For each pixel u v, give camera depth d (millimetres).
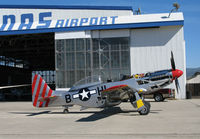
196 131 6977
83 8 24391
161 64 21422
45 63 46844
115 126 8156
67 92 12406
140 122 8867
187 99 21328
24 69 45344
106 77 22062
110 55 22125
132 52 21875
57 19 24828
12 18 25547
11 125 9117
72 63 22562
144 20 21500
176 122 8664
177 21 20797
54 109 15336
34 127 8516
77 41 22547
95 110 13922
